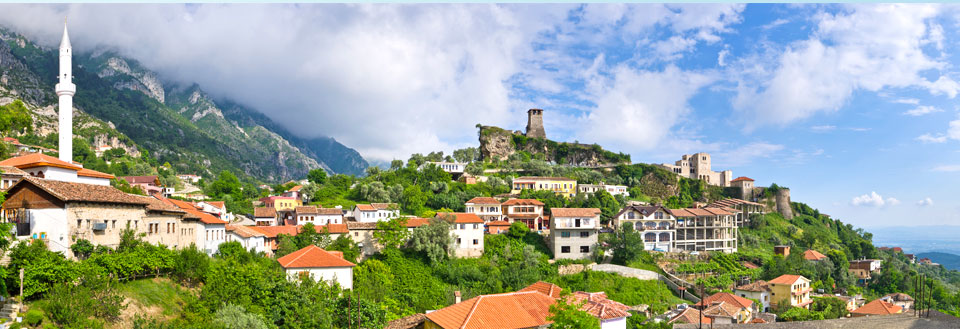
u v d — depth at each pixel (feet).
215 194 616.80
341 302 209.77
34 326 136.05
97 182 240.94
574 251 405.80
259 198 627.87
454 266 364.38
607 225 522.47
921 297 335.47
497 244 408.67
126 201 197.16
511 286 351.05
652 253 429.38
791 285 379.35
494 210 496.64
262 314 184.65
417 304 294.46
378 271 321.11
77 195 177.37
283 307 193.36
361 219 449.89
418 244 362.74
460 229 393.70
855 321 246.47
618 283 368.48
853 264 537.65
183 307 178.09
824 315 345.31
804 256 500.74
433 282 343.67
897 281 499.92
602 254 402.52
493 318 173.27
